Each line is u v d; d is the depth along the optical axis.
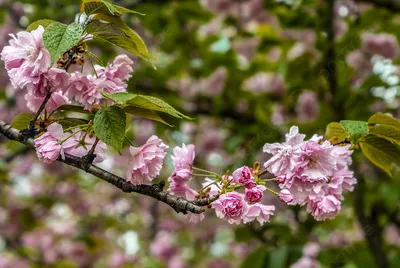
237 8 4.83
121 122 1.56
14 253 6.71
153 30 4.84
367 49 4.57
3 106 5.18
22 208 6.50
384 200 4.49
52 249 6.77
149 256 7.02
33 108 1.82
